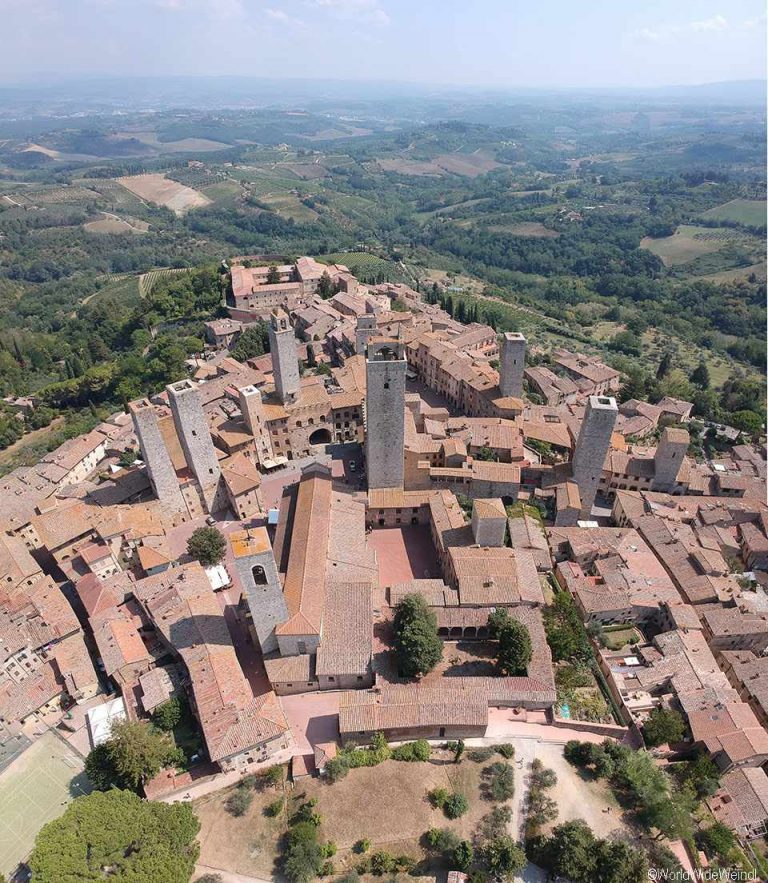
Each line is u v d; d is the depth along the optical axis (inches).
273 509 4672.7
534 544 4069.9
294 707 3179.1
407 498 4402.1
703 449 6323.8
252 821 2704.2
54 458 5748.0
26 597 3767.2
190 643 3324.3
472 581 3572.8
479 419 5305.1
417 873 2501.2
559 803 2709.2
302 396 5295.3
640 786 2677.2
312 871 2453.2
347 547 3927.2
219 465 4690.0
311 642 3230.8
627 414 6633.9
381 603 3595.0
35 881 2305.6
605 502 5123.0
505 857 2423.7
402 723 2861.7
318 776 2817.4
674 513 4621.1
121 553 4247.0
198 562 4020.7
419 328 7662.4
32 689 3403.1
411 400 5270.7
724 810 2785.4
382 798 2719.0
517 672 3164.4
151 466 4274.1
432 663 3112.7
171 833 2509.8
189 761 2989.7
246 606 3622.0
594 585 3823.8
